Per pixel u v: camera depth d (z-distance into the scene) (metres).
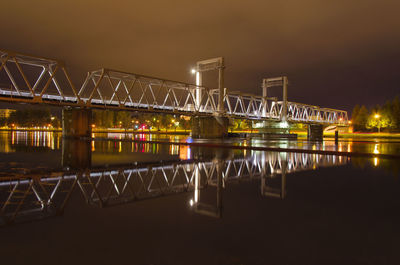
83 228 8.07
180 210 9.95
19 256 6.30
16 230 7.89
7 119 177.75
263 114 91.69
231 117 73.75
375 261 6.14
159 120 151.62
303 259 6.24
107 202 10.90
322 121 119.06
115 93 49.84
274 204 10.80
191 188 13.69
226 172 18.75
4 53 38.00
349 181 15.67
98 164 22.20
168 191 12.98
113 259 6.18
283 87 92.81
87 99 49.75
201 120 67.25
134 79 53.38
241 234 7.73
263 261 6.11
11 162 22.67
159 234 7.68
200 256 6.34
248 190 13.33
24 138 61.50
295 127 158.50
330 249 6.80
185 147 42.28
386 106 128.62
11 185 13.70
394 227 8.29
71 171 18.42
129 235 7.57
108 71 48.91
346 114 151.25
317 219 9.03
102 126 159.25
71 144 42.56
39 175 16.72
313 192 12.95
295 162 24.39
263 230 8.02
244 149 38.84
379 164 23.06
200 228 8.12
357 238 7.45
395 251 6.68
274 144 51.66
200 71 68.56
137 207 10.28
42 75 42.75
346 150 36.06
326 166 21.88
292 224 8.52
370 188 13.81
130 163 23.02
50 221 8.65
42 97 42.59
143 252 6.53
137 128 171.25
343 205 10.70
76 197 11.56
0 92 38.53
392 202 11.13
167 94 59.59
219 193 12.68
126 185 14.12
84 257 6.25
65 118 50.59
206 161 24.77
